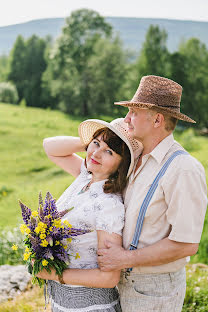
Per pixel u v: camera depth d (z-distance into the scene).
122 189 2.10
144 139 2.01
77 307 2.02
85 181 2.21
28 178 15.76
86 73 35.16
